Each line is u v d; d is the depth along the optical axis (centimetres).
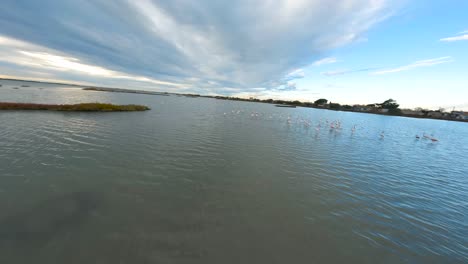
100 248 606
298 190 1095
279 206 921
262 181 1177
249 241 686
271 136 2589
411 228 827
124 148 1585
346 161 1697
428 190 1229
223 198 957
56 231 663
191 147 1767
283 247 671
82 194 900
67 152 1402
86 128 2216
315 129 3500
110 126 2433
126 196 912
